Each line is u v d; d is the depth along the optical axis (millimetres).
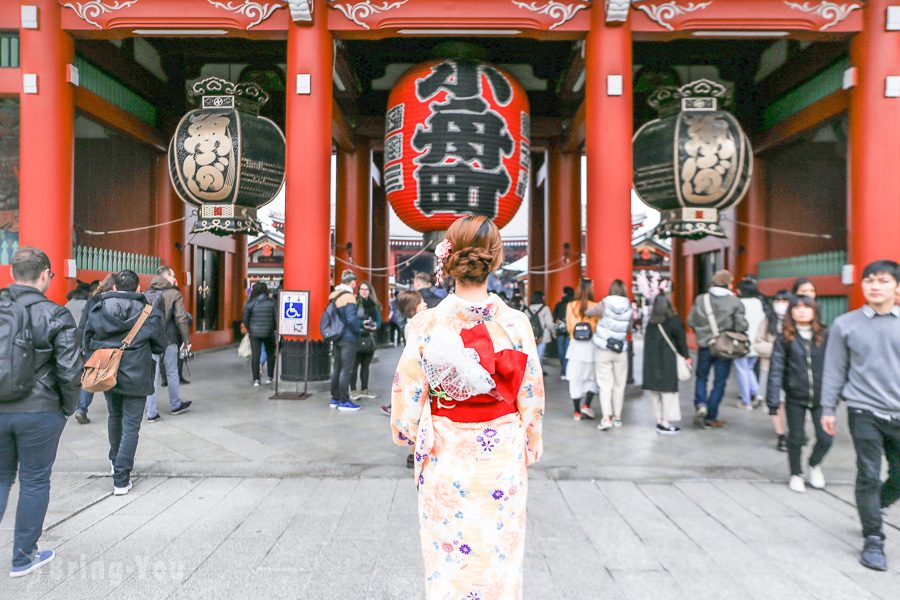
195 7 8336
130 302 4250
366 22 8320
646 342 6258
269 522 3717
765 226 12250
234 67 12422
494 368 1925
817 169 11289
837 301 9977
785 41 10781
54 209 8344
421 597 2789
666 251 27906
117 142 11914
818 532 3621
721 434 6223
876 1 8109
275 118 13406
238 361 12328
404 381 2002
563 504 4098
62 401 3076
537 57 12539
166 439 5773
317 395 8180
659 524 3734
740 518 3848
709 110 8773
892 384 3162
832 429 3471
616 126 8031
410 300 6008
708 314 6535
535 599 2781
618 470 4863
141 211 12430
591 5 8195
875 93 8156
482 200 8406
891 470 3379
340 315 7191
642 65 12367
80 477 4617
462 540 1927
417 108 8383
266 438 5840
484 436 1953
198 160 8562
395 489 4379
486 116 8297
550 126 12852
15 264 3031
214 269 15266
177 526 3643
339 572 3037
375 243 17500
